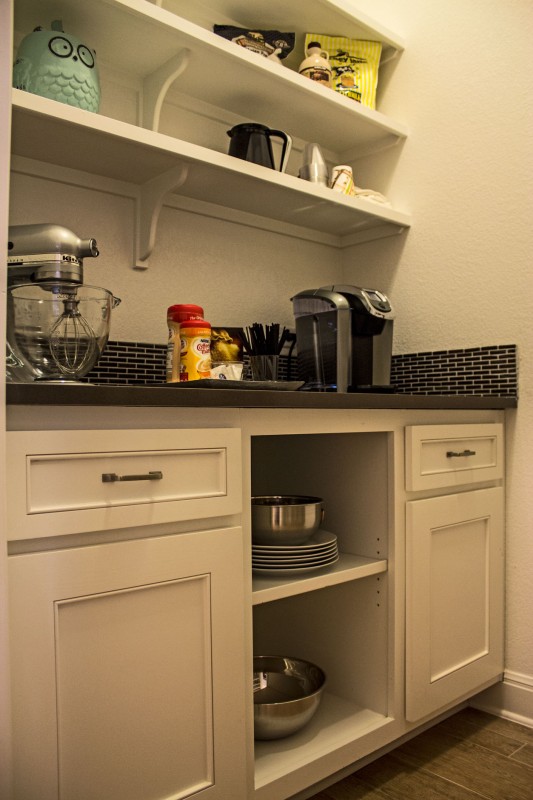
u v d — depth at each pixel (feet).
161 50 5.10
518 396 6.08
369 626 5.18
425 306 6.81
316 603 5.61
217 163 5.12
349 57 6.67
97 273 5.34
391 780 4.88
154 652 3.51
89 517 3.26
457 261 6.55
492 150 6.28
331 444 5.52
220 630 3.78
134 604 3.44
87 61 4.52
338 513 5.46
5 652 2.96
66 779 3.17
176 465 3.64
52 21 4.68
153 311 5.69
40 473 3.12
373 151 7.14
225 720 3.79
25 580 3.04
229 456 3.87
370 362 5.96
